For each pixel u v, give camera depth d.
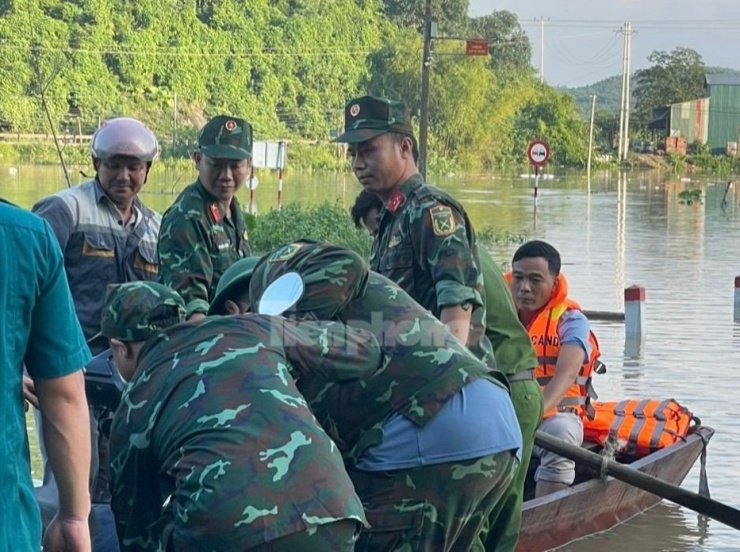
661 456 7.04
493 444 3.87
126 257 5.52
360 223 5.49
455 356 3.91
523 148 76.19
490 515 4.68
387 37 87.00
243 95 74.19
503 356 5.09
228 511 3.11
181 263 5.28
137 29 70.19
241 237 5.65
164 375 3.39
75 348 3.14
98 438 4.83
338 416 3.85
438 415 3.82
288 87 77.25
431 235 4.56
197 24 73.00
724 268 19.72
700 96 94.94
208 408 3.25
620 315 14.10
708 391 10.22
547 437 6.06
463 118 70.88
